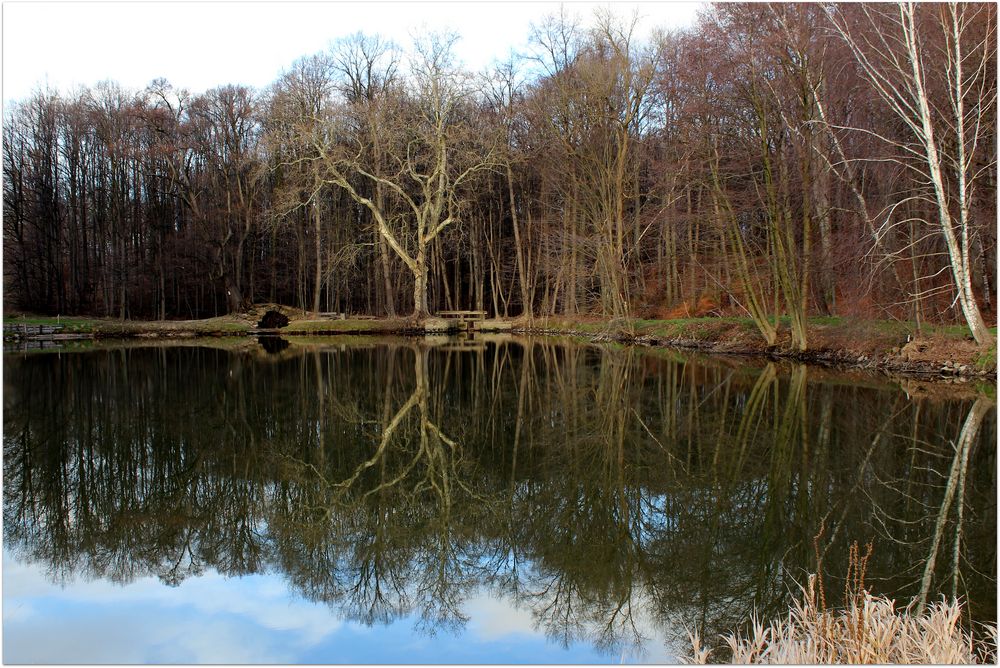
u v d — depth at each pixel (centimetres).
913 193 1728
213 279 3931
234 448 1036
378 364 2072
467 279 4650
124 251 3891
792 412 1209
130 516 764
